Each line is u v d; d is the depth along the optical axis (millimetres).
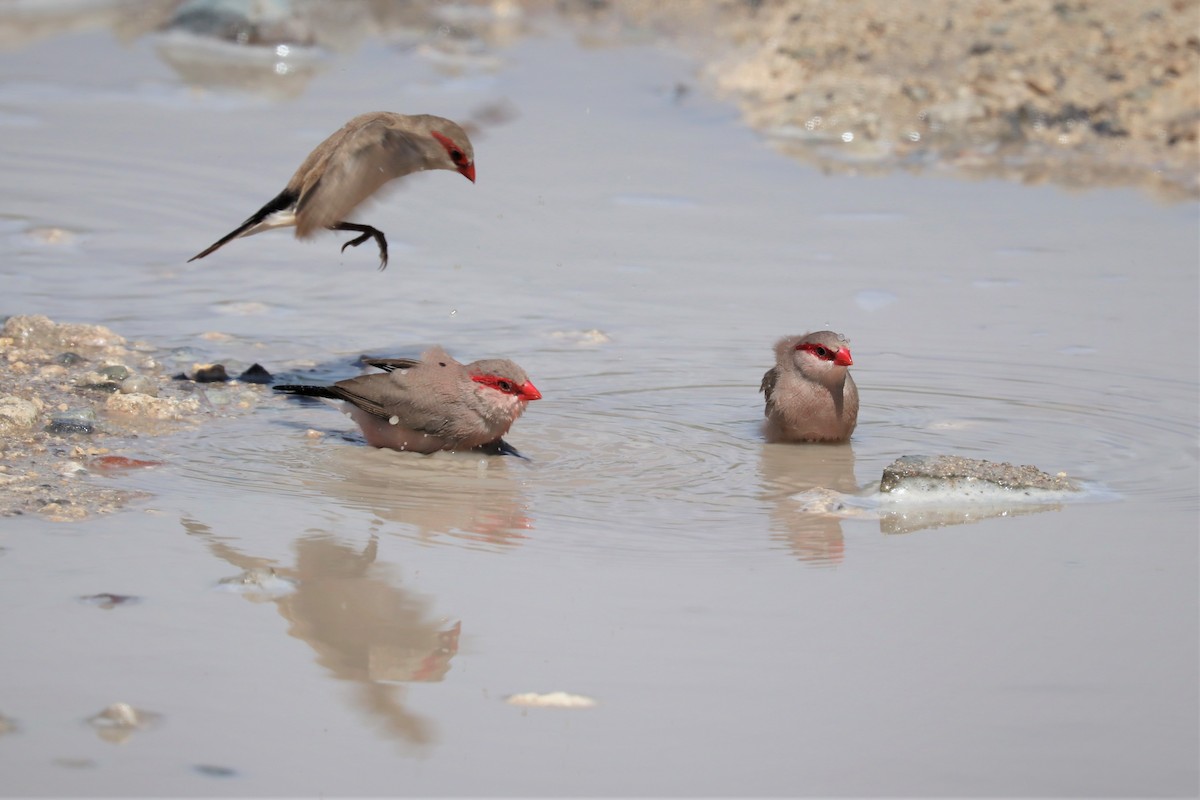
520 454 12148
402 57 26844
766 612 9000
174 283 16375
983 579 9578
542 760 7219
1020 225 18719
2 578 9156
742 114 23438
